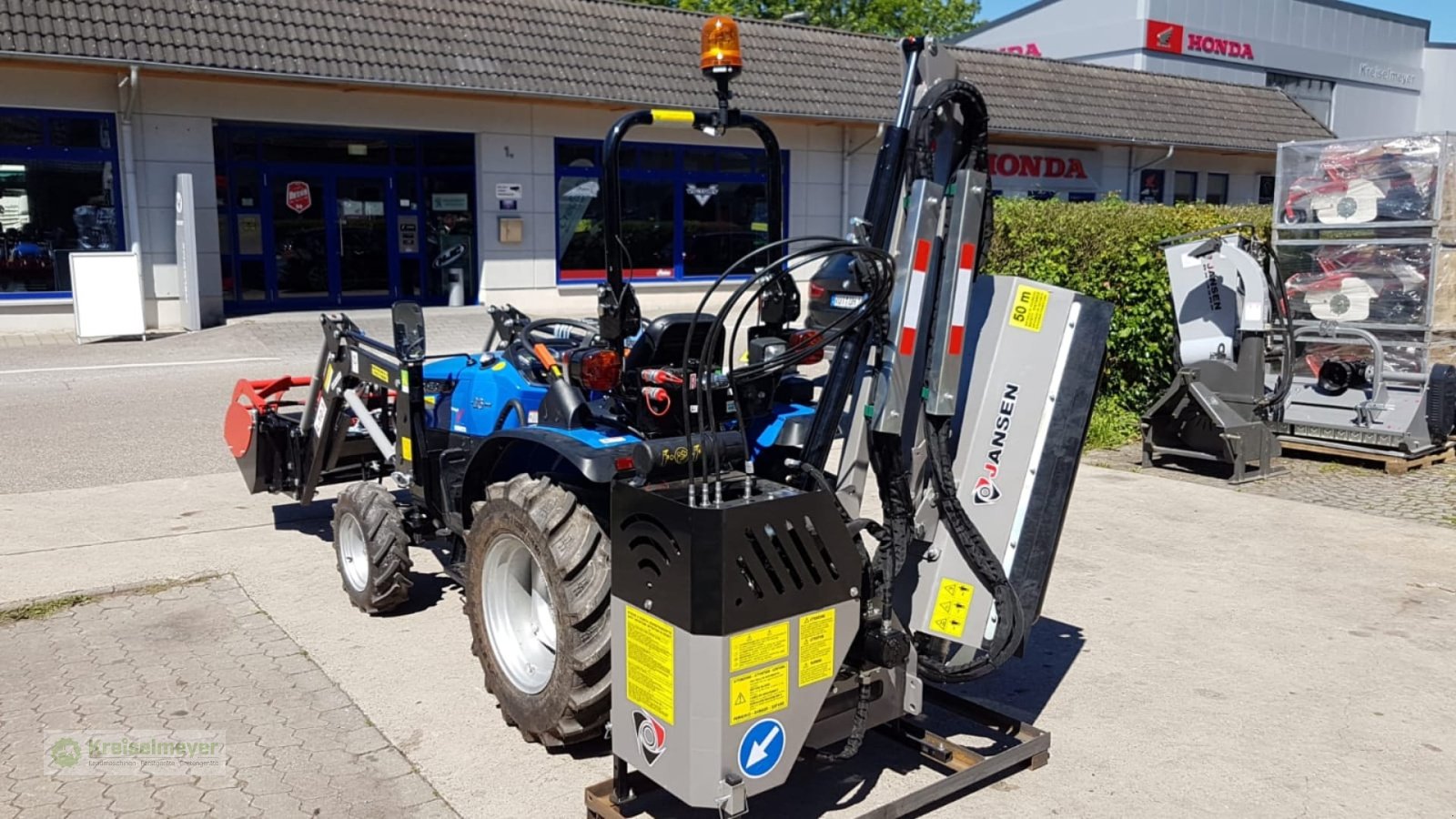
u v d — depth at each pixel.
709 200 19.56
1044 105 22.31
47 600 5.35
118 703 4.30
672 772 3.11
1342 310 9.17
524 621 4.16
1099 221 10.22
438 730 4.11
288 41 15.05
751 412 4.11
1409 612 5.42
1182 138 23.58
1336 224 9.20
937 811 3.58
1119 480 8.23
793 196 20.16
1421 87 36.72
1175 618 5.33
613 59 17.61
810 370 11.57
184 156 15.14
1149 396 10.31
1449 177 8.73
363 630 5.10
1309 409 9.06
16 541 6.33
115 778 3.72
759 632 3.04
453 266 18.34
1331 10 33.59
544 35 17.34
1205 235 8.60
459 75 15.96
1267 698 4.46
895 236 3.58
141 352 13.28
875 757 3.93
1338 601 5.57
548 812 3.54
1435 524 7.00
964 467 3.86
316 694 4.40
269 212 17.25
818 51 20.03
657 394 3.77
